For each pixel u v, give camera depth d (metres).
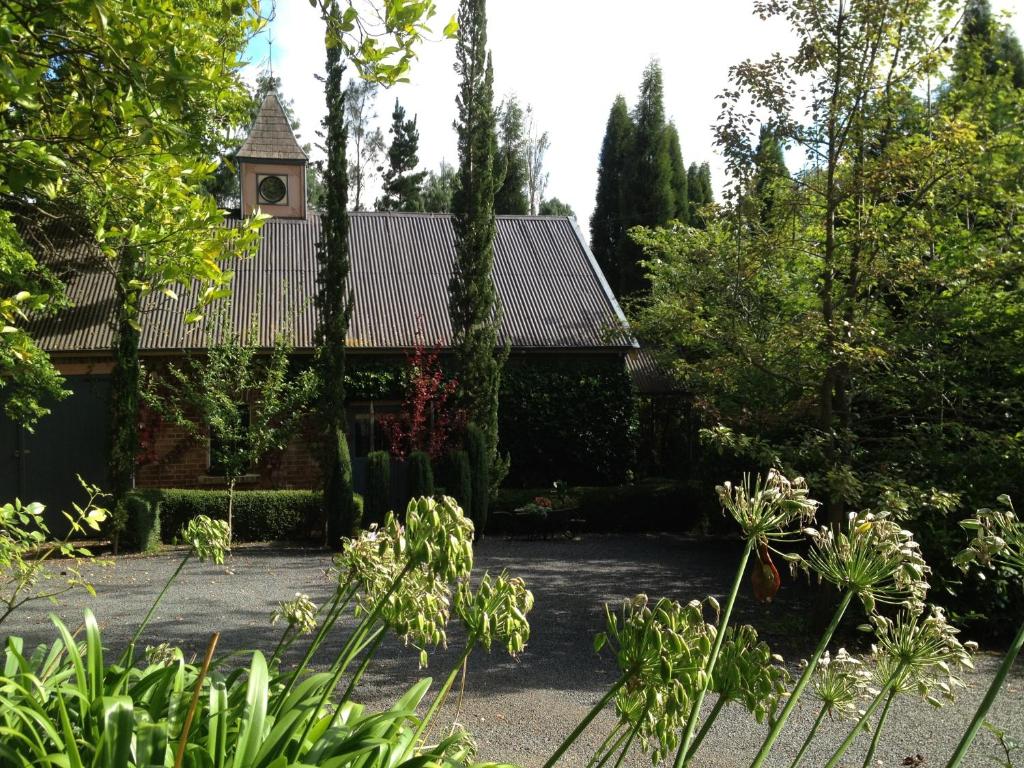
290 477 16.50
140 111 2.84
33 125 3.28
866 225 7.83
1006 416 7.84
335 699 5.32
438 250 20.16
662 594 10.05
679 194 33.44
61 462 15.02
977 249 7.82
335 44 2.94
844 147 8.10
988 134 7.76
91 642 2.34
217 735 1.98
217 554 3.19
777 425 8.80
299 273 18.36
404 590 2.21
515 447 17.73
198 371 15.01
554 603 9.55
